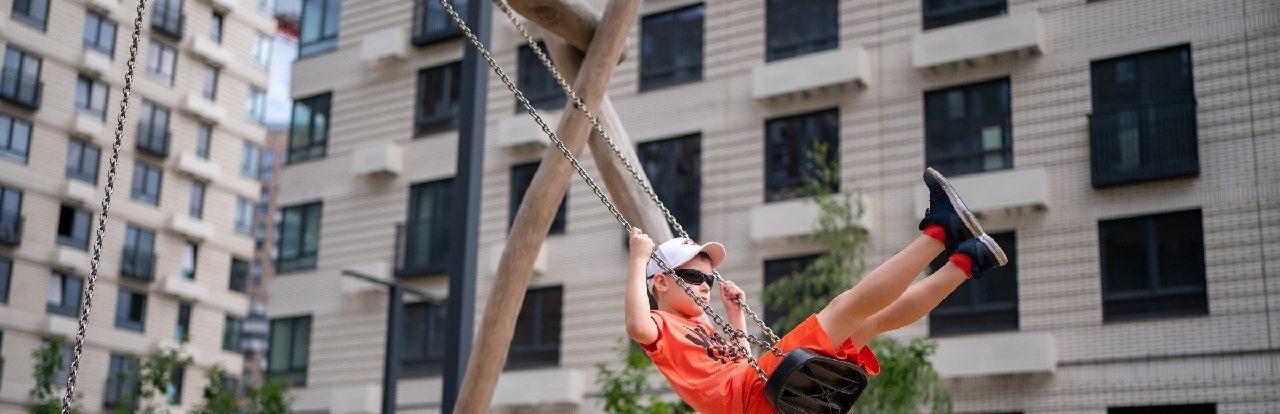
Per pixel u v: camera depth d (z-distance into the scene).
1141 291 19.42
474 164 11.25
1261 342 18.36
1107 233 19.83
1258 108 19.02
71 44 41.09
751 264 22.16
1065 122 20.33
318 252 27.55
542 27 7.76
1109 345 19.39
